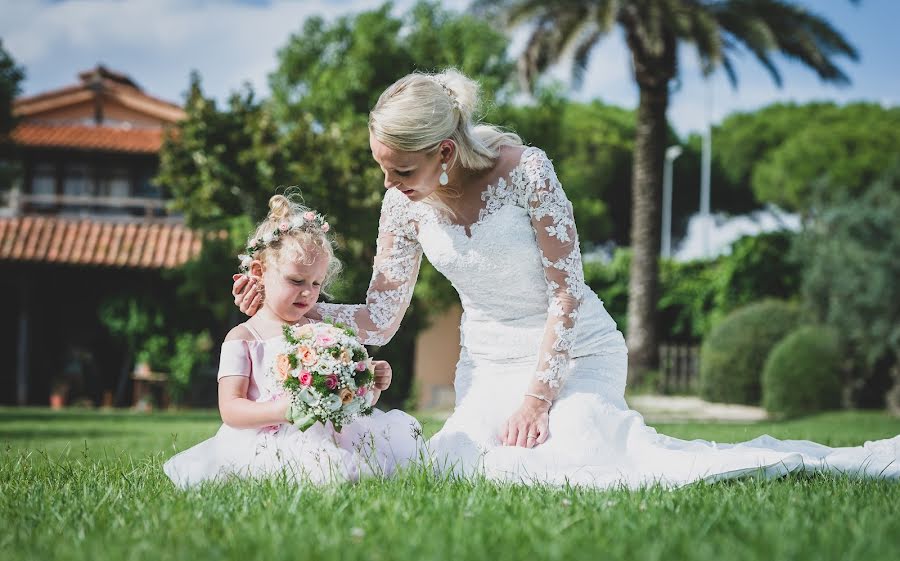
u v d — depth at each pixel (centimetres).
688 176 4712
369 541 228
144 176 2248
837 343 1619
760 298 2120
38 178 2231
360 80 1898
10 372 2162
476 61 1936
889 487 333
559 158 2047
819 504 284
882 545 219
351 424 378
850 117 4291
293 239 381
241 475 361
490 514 265
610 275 2294
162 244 2125
